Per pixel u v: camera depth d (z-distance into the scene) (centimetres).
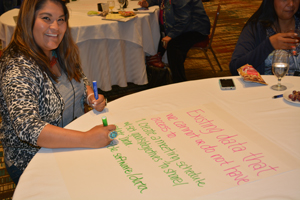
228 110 137
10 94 118
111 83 339
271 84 162
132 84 368
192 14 355
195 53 463
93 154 109
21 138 112
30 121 112
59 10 134
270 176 95
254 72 167
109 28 301
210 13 680
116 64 329
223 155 106
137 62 334
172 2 350
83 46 297
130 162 104
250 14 670
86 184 95
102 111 139
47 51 145
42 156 109
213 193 89
